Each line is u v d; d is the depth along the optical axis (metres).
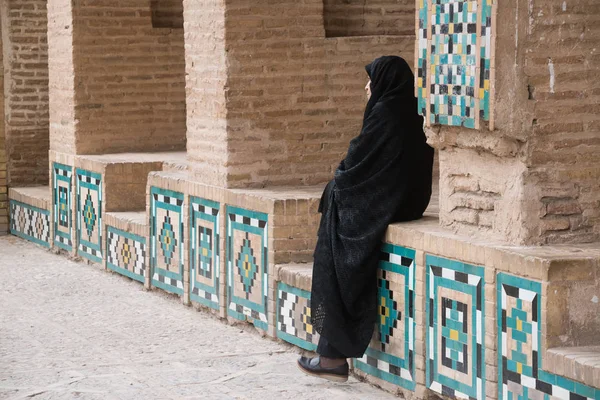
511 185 6.18
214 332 8.66
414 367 6.73
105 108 12.01
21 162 13.82
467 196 6.51
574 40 6.16
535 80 6.10
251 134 9.07
